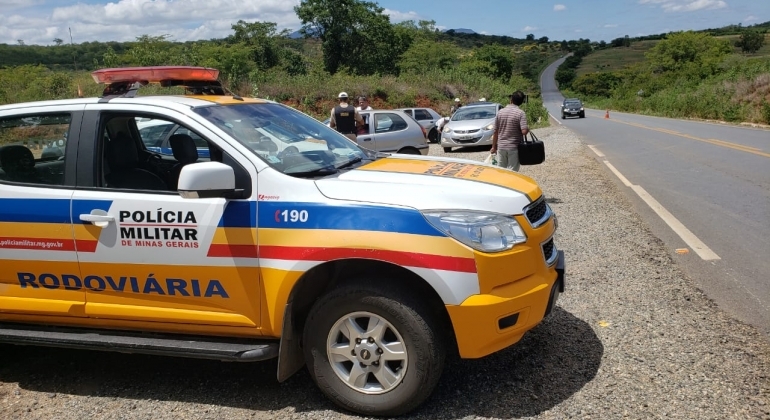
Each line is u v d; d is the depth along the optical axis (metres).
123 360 4.46
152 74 4.23
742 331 4.31
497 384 3.75
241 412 3.61
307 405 3.66
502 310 3.22
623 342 4.21
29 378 4.21
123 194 3.68
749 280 5.44
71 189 3.78
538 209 3.70
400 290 3.27
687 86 46.81
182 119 3.74
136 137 4.15
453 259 3.18
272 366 4.23
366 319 3.43
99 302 3.79
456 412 3.46
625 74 94.38
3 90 31.09
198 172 3.26
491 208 3.35
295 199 3.40
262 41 52.97
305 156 3.87
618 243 6.61
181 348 3.58
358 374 3.43
